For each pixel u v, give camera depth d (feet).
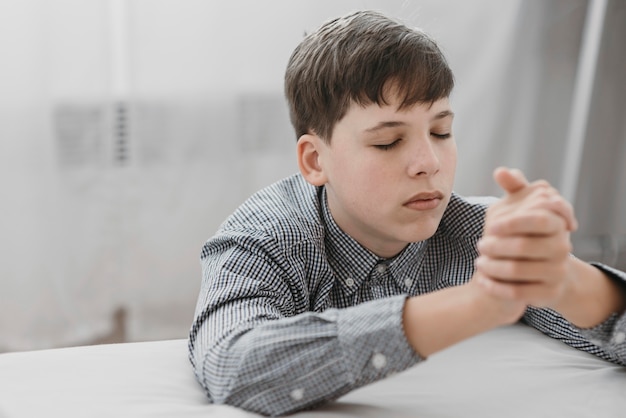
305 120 3.06
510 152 7.07
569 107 7.09
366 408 2.35
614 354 2.64
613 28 6.99
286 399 2.28
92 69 6.07
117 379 2.58
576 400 2.46
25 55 5.88
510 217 1.94
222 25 6.24
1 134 5.97
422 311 2.15
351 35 2.85
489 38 6.86
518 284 1.97
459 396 2.46
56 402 2.41
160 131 6.30
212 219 6.51
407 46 2.76
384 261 3.15
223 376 2.37
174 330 6.59
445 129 2.84
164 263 6.48
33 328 6.23
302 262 3.00
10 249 6.11
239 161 6.48
